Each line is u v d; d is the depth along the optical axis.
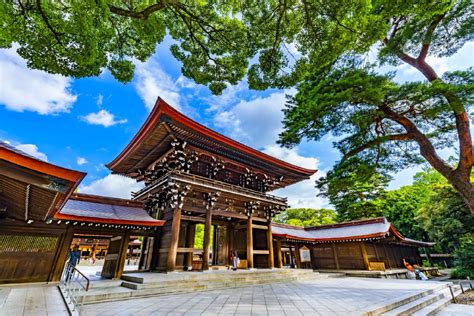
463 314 8.91
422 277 19.61
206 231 14.48
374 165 13.09
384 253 23.86
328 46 8.50
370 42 8.71
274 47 9.07
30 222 10.65
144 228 13.32
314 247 25.23
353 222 25.86
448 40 12.85
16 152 3.47
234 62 10.09
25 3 5.76
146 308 7.18
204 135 14.32
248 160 17.62
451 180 12.87
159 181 14.09
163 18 9.49
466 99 9.67
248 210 17.42
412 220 35.06
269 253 17.81
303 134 13.74
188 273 12.13
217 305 7.62
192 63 10.47
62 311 6.29
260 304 7.79
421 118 13.34
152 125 13.24
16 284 10.07
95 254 33.53
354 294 10.00
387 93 11.63
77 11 5.54
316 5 7.43
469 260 20.09
